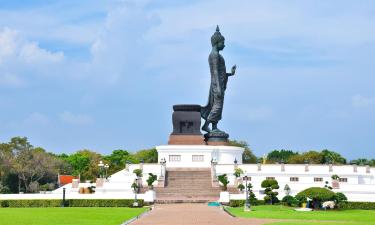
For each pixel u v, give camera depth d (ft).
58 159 568.00
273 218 213.05
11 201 302.45
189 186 351.46
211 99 438.81
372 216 234.38
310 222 193.77
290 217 219.61
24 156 480.23
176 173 378.12
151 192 307.37
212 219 203.00
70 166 601.62
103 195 303.07
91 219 202.80
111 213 237.45
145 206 295.28
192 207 274.77
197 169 392.06
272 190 314.35
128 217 213.25
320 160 576.61
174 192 338.95
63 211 253.03
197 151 405.18
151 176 339.36
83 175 575.79
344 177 381.40
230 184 368.27
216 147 407.03
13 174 478.59
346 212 264.72
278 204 299.79
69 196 304.91
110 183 351.67
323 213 249.34
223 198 299.38
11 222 187.11
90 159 629.10
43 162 488.85
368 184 350.02
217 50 440.86
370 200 299.38
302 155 587.27
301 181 380.17
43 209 272.31
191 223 185.57
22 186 486.79
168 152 405.18
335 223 189.57
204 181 361.10
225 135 430.61
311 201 282.56
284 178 379.96
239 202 296.51
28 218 206.49
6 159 469.98
